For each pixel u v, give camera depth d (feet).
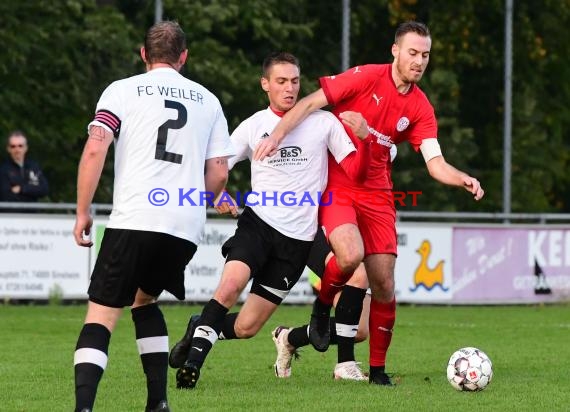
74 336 110.42
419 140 77.61
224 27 206.49
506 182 171.32
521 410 65.82
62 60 196.95
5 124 192.85
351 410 65.10
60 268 142.61
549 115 245.65
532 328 127.44
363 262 77.20
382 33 226.58
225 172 59.26
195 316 78.95
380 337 77.36
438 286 158.92
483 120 234.79
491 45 233.14
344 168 74.95
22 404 67.31
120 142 57.06
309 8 214.90
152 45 58.95
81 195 55.83
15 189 143.84
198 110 58.29
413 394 72.18
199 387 75.25
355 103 76.28
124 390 73.26
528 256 164.25
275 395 71.15
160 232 56.13
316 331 79.56
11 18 194.18
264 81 77.36
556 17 240.94
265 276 76.38
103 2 215.72
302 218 75.72
